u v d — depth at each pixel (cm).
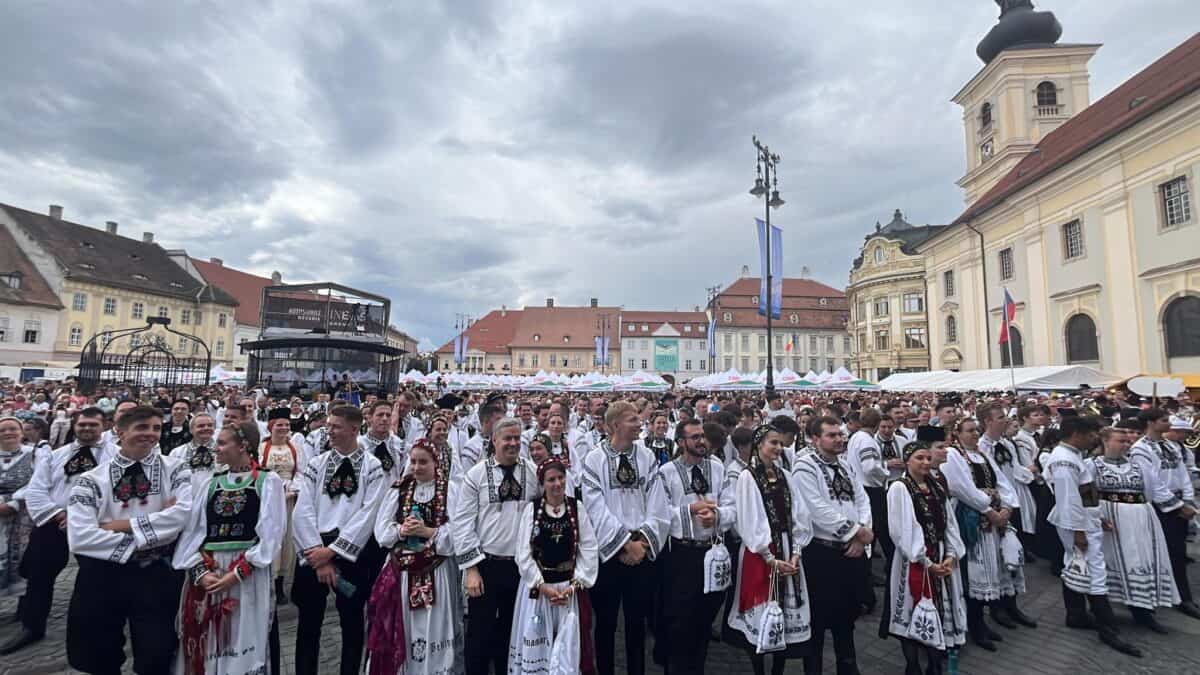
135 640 395
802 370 7656
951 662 470
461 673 442
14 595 615
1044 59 3509
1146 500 613
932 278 4019
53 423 1011
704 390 3055
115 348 5247
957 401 1137
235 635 390
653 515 470
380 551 464
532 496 441
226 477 411
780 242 1794
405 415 870
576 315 8488
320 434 715
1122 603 620
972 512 571
